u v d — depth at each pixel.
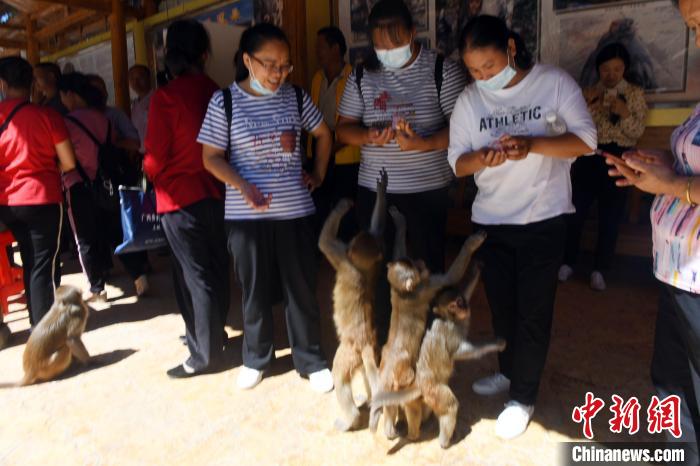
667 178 2.21
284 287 3.69
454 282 2.97
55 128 4.48
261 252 3.56
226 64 6.68
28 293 4.73
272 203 3.49
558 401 3.43
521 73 2.89
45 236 4.56
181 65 3.82
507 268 3.12
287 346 4.45
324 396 3.63
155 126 3.65
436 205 3.67
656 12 5.17
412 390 2.91
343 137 3.69
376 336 3.29
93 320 5.22
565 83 2.84
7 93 4.46
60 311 4.01
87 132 5.39
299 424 3.32
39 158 4.45
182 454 3.09
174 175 3.76
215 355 3.96
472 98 3.05
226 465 2.97
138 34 9.57
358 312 3.19
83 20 10.79
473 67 2.83
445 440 3.01
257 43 3.23
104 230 5.91
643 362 3.87
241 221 3.51
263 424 3.34
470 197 6.88
